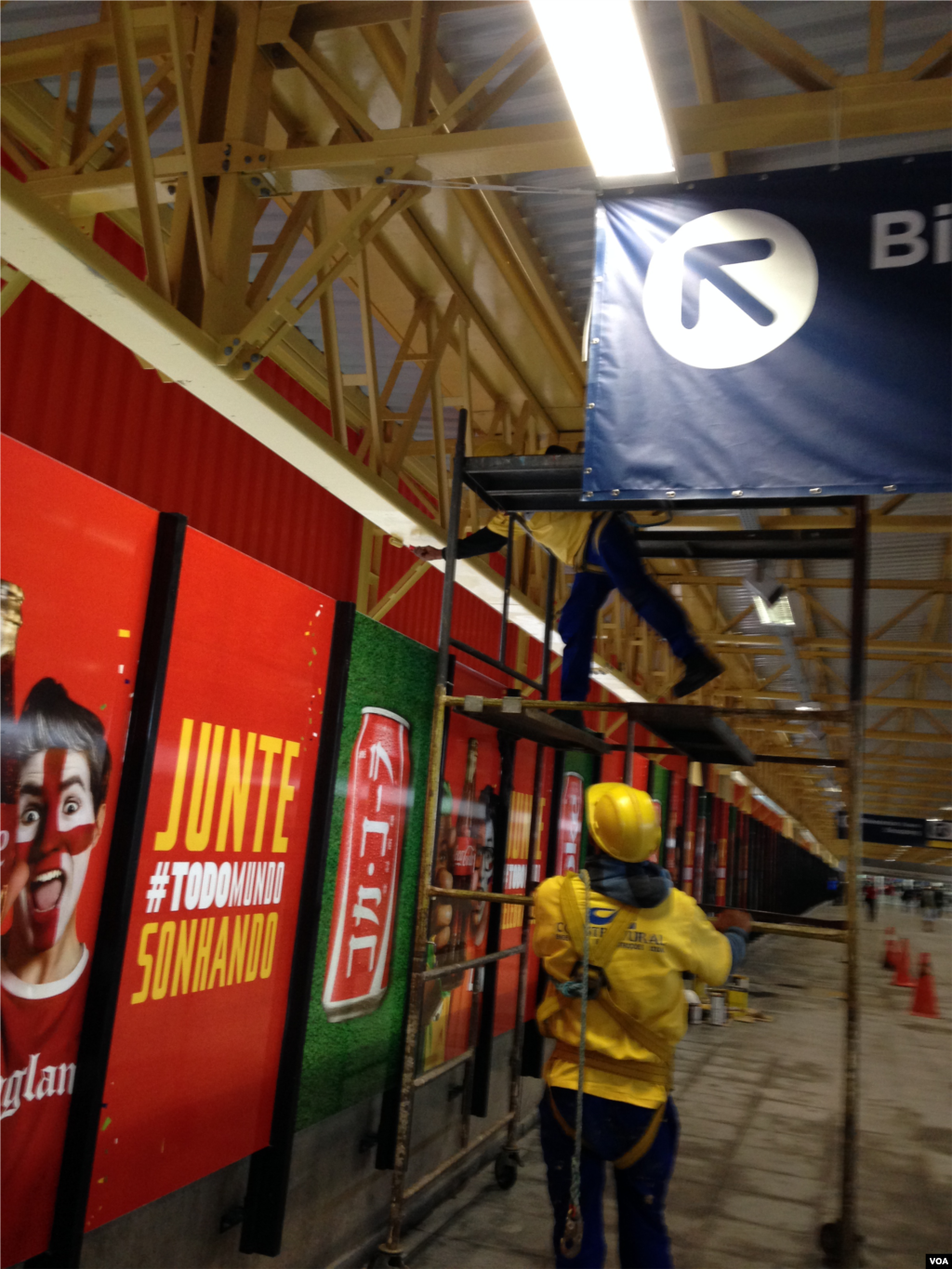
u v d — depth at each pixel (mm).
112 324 3264
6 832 2311
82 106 4617
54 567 2459
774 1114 7543
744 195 3527
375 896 4266
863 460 3225
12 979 2340
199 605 3053
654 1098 3164
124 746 2732
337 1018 3936
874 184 3387
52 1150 2496
